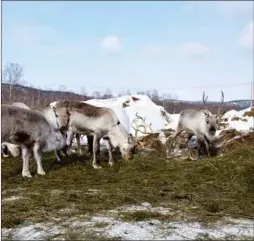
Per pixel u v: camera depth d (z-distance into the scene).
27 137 4.69
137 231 2.76
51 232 2.74
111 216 3.10
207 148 6.58
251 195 3.87
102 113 5.59
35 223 2.94
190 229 2.82
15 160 5.66
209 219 3.06
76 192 3.88
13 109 4.58
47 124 4.89
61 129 5.50
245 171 4.53
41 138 4.82
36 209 3.27
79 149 6.39
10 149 5.89
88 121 5.52
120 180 4.55
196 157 6.71
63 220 3.00
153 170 5.04
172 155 7.19
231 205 3.49
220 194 3.88
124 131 5.71
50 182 4.39
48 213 3.16
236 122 13.61
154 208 3.36
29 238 2.64
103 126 5.57
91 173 4.95
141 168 5.12
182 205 3.46
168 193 3.90
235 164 4.70
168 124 13.13
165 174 4.76
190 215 3.16
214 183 4.29
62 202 3.48
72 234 2.69
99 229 2.80
